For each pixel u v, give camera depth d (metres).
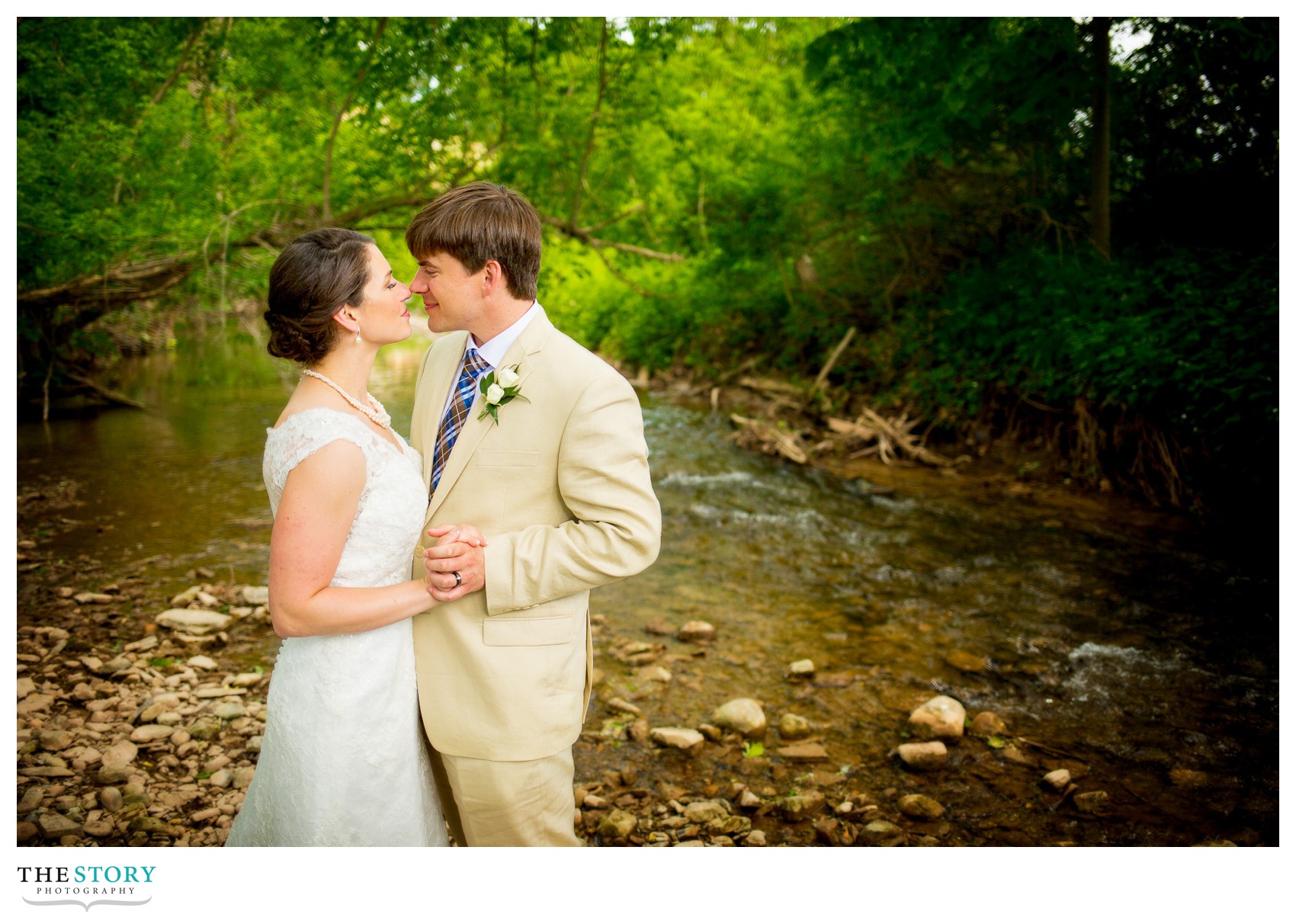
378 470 1.75
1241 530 6.22
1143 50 8.07
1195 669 3.97
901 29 7.18
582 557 1.74
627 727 3.31
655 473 8.13
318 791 1.76
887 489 7.59
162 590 4.59
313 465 1.65
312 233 1.76
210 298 8.55
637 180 9.29
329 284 1.70
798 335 12.02
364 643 1.78
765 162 10.62
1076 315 7.91
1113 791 2.96
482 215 1.78
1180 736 3.35
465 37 7.14
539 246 1.87
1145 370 6.86
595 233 9.15
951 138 8.56
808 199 10.48
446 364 2.04
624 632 4.31
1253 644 4.25
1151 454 7.08
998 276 9.28
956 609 4.72
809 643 4.22
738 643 4.21
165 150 7.00
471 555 1.76
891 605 4.77
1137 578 5.24
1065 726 3.43
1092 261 8.51
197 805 2.63
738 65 10.66
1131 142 8.94
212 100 8.30
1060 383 7.86
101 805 2.59
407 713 1.86
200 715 3.18
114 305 8.40
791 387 11.68
